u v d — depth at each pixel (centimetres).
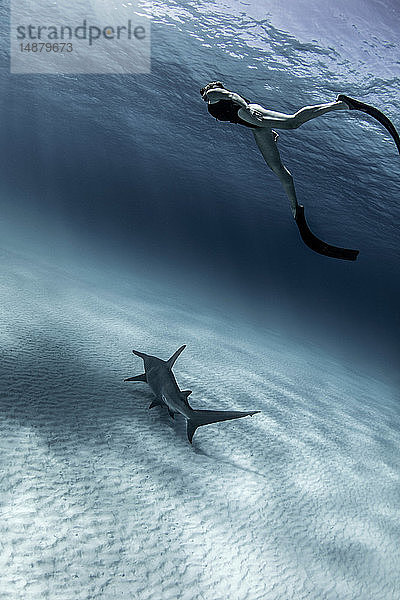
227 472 545
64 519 383
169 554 391
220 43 1602
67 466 454
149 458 518
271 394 874
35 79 2680
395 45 1409
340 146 1962
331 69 1535
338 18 1393
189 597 357
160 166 4134
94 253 3084
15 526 356
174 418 623
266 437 675
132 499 441
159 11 1557
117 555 370
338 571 445
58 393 590
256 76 1677
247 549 432
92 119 3253
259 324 2078
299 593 401
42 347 726
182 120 2488
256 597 380
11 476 409
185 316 1381
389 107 1579
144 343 920
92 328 904
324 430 784
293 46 1506
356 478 646
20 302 915
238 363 1015
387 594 439
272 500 521
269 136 240
